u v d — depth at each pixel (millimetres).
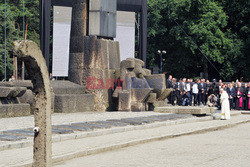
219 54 51312
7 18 55750
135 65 25000
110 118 19344
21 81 20672
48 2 28359
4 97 19125
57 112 22172
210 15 51094
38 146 6426
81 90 24078
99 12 24375
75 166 9094
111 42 25141
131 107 24125
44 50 28469
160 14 57250
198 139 13977
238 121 20422
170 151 11289
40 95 6395
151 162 9617
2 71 55188
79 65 24656
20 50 5812
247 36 53750
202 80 32438
